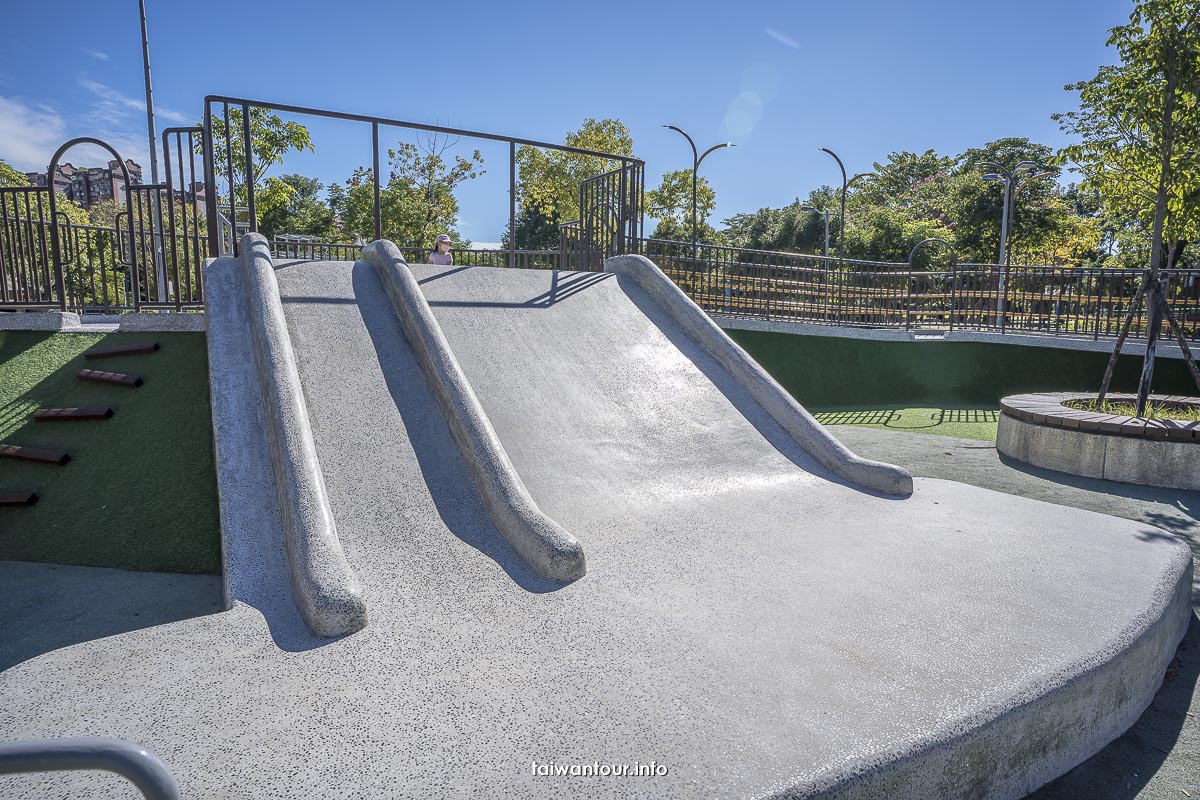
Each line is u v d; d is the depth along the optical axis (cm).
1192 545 489
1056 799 237
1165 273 1242
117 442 503
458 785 188
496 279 696
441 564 329
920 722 217
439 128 679
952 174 5547
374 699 229
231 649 260
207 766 194
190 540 434
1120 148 833
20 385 559
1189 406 835
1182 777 248
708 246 1318
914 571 341
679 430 527
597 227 921
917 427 1026
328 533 312
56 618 359
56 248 630
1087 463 696
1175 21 724
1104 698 262
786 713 221
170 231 612
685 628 281
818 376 1330
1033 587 322
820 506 441
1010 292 1437
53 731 208
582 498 418
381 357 486
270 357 412
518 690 236
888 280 1631
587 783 189
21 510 463
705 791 186
